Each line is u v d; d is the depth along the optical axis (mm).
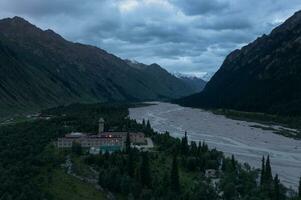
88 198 169125
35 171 184875
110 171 185250
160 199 163875
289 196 171250
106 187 179125
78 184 181000
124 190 174500
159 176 188875
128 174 187875
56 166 198750
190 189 174625
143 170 179500
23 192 158750
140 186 175500
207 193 169000
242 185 177750
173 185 171625
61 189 172500
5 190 159750
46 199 159500
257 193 168500
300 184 165750
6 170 183250
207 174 198250
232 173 190625
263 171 184250
